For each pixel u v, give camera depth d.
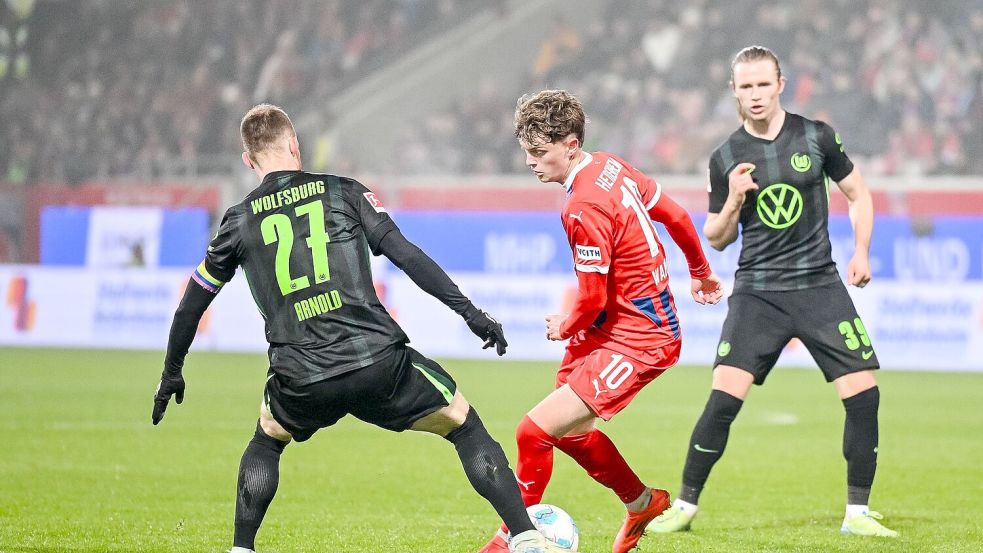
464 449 14.53
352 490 23.34
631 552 17.30
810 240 19.05
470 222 57.19
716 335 53.31
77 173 76.81
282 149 14.99
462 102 83.62
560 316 15.59
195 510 20.64
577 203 15.11
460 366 52.56
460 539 18.22
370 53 85.81
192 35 85.56
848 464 18.92
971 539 18.12
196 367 50.81
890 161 70.50
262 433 15.13
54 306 61.69
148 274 60.53
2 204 64.94
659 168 75.12
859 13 77.94
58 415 35.09
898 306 52.06
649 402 40.94
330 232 14.26
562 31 85.00
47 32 84.50
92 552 16.83
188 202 65.50
